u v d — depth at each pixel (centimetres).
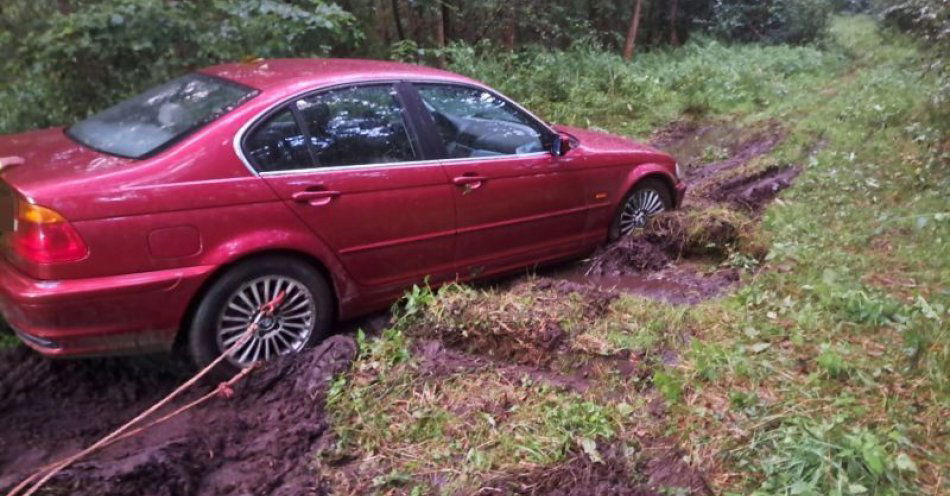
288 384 366
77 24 548
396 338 389
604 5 1653
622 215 577
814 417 331
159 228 337
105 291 326
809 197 675
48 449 315
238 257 359
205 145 356
